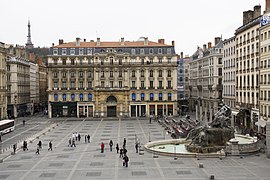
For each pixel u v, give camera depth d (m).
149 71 134.12
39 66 183.00
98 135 82.62
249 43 88.56
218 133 57.84
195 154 53.91
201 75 149.38
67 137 79.62
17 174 45.16
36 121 119.56
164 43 148.25
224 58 113.06
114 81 133.50
